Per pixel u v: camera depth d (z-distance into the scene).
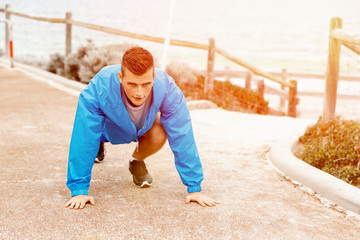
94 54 9.20
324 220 2.61
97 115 2.51
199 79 10.00
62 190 2.97
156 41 8.62
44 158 3.76
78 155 2.57
